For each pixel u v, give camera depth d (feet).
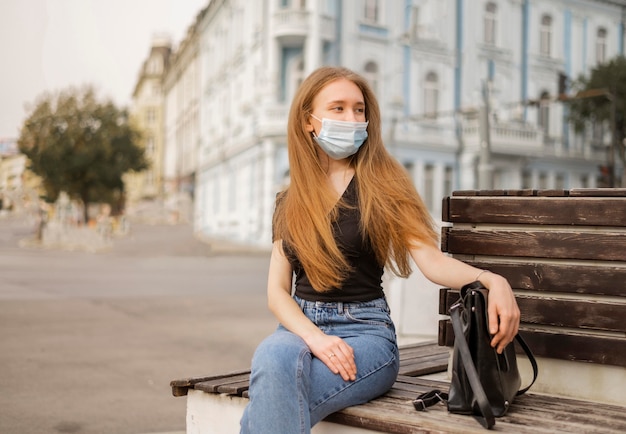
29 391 17.52
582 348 8.70
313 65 102.53
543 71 122.83
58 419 15.07
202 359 21.83
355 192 8.71
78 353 22.57
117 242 122.01
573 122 121.29
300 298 8.79
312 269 8.48
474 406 7.55
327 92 8.91
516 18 120.16
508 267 9.17
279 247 8.97
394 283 22.56
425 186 109.70
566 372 8.98
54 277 54.03
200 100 171.12
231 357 22.24
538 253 8.93
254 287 48.16
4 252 94.32
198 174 169.68
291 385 7.60
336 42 104.17
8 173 158.40
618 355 8.46
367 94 9.11
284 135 106.42
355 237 8.48
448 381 10.23
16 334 26.22
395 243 8.43
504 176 115.75
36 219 135.44
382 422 7.75
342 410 8.12
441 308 9.96
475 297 7.66
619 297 8.52
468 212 9.41
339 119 8.81
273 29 105.09
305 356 7.86
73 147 146.41
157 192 252.83
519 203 9.06
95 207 176.04
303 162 8.89
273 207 9.32
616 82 114.62
